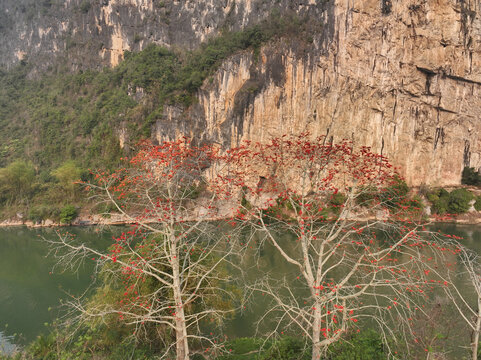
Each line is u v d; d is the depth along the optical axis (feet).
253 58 152.56
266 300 58.75
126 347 39.70
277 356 34.47
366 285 27.32
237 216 35.96
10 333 53.78
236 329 49.57
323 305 30.27
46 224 141.28
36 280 77.82
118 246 32.01
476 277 28.32
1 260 95.61
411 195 144.97
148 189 33.45
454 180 159.94
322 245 30.81
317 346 26.63
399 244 29.50
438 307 35.58
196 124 160.76
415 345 32.55
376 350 33.17
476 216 138.10
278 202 38.29
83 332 42.96
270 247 88.84
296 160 38.99
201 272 39.96
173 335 41.19
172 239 31.17
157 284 39.32
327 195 36.52
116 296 38.27
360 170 32.73
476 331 27.45
